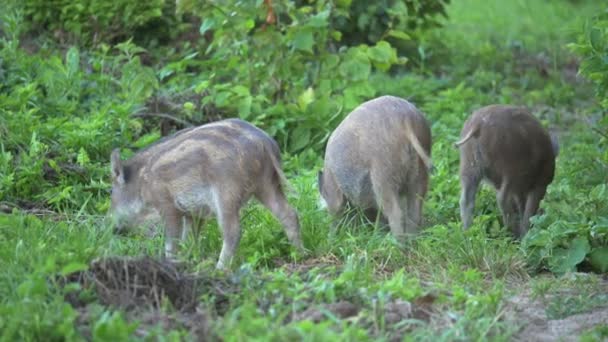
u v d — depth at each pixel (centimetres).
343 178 1521
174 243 1362
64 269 1089
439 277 1333
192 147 1359
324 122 1991
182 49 2455
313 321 1094
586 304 1249
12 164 1678
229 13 1950
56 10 2383
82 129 1781
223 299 1166
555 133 2328
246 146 1352
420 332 1094
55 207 1591
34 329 1017
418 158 1484
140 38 2423
